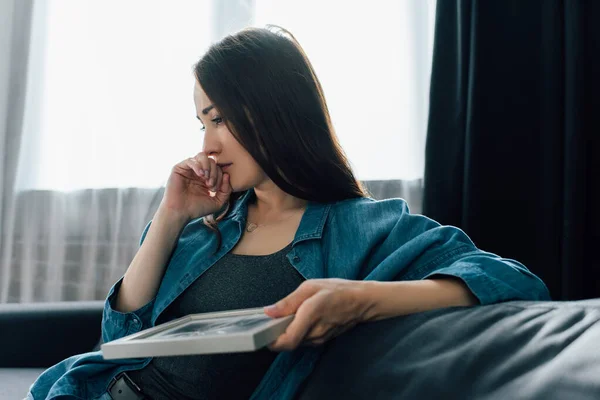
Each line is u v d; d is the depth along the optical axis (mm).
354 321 744
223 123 1042
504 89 2240
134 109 2457
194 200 1062
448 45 2275
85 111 2467
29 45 2459
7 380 1441
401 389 629
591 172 2186
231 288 966
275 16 2453
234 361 942
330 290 708
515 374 567
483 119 2236
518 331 618
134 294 1051
